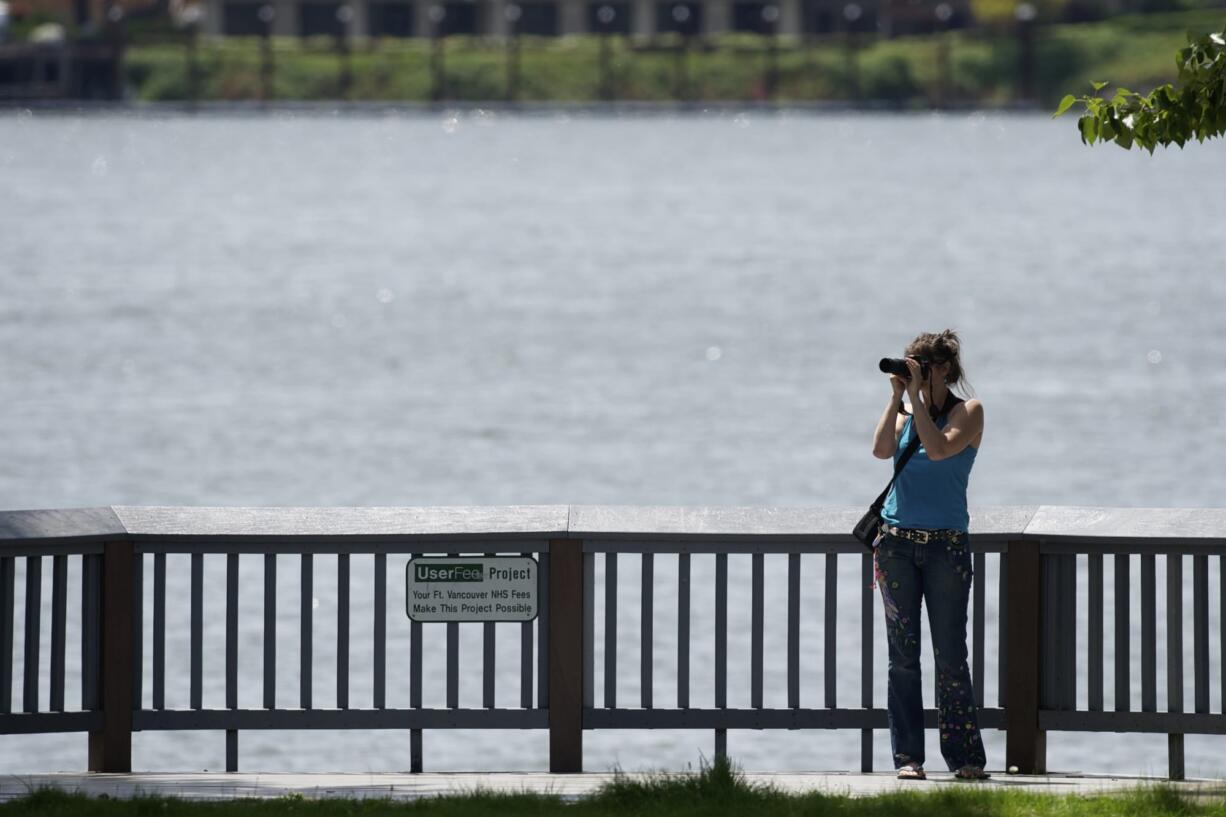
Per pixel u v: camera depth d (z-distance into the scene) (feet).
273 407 493.77
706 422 469.57
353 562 260.21
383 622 113.70
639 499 375.04
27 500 371.35
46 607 227.20
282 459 417.49
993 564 246.68
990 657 218.59
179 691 202.18
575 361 594.24
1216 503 367.66
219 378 553.23
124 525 112.16
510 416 481.05
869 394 522.88
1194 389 520.01
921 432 106.83
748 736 193.36
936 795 102.06
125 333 652.07
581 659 112.88
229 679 113.50
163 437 442.09
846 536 112.57
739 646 223.10
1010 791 103.50
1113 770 179.52
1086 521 112.27
